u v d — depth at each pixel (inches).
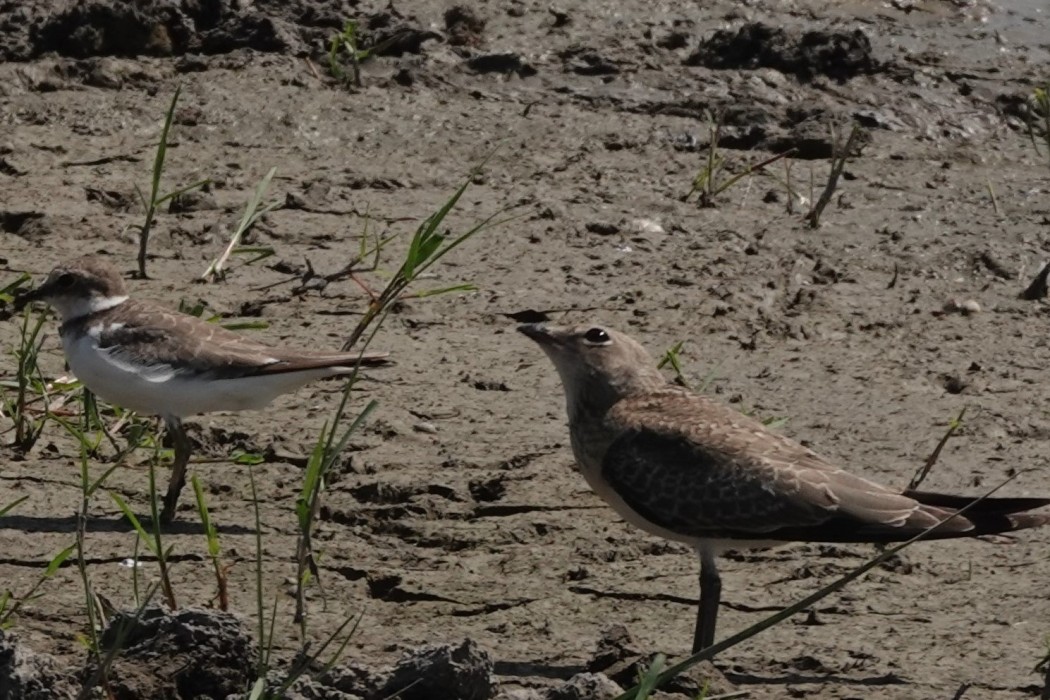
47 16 794.2
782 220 678.5
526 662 377.7
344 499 458.3
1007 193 711.7
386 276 604.4
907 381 553.0
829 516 381.4
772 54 807.7
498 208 674.8
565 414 516.1
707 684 349.7
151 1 799.7
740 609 409.1
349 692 340.8
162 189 673.6
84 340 465.1
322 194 674.2
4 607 377.4
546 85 789.2
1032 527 384.8
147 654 343.9
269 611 395.9
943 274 639.8
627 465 399.9
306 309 585.0
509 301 597.9
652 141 745.6
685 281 619.2
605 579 420.5
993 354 577.0
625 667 363.3
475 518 450.9
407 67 787.4
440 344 562.9
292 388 465.4
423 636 389.1
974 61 827.4
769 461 388.5
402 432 497.4
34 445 481.4
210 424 499.8
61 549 420.2
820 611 407.8
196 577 410.9
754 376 552.1
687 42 834.8
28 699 326.6
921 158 740.0
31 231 635.5
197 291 595.2
